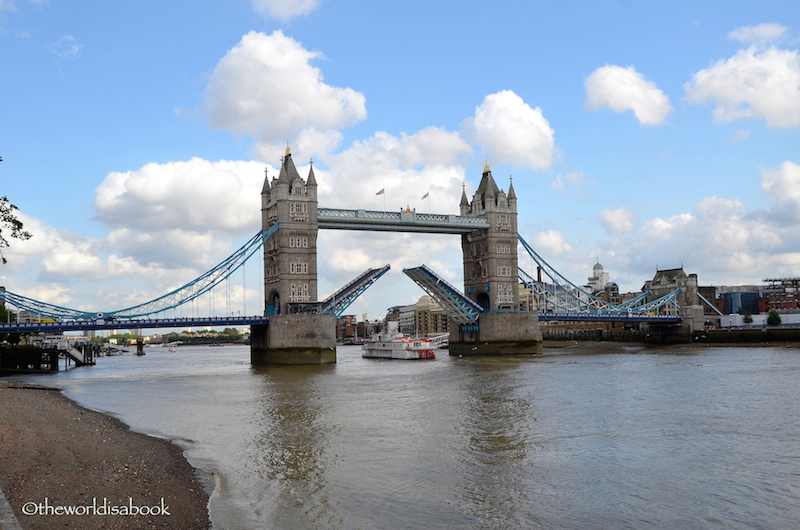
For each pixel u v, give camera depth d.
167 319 126.75
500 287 160.62
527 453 41.22
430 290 160.88
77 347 159.00
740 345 167.62
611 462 38.72
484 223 160.00
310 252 137.25
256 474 35.97
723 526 28.11
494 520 28.61
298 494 32.09
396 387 81.12
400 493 32.38
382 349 167.38
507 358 141.38
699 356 128.12
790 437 45.47
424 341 154.50
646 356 134.12
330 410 60.91
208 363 164.00
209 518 28.14
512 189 165.00
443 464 38.34
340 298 140.38
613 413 56.59
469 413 57.59
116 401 71.88
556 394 70.12
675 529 27.77
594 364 113.50
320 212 140.00
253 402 68.38
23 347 136.62
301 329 131.38
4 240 62.81
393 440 45.59
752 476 35.53
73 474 32.06
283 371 115.31
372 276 142.88
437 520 28.52
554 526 27.95
